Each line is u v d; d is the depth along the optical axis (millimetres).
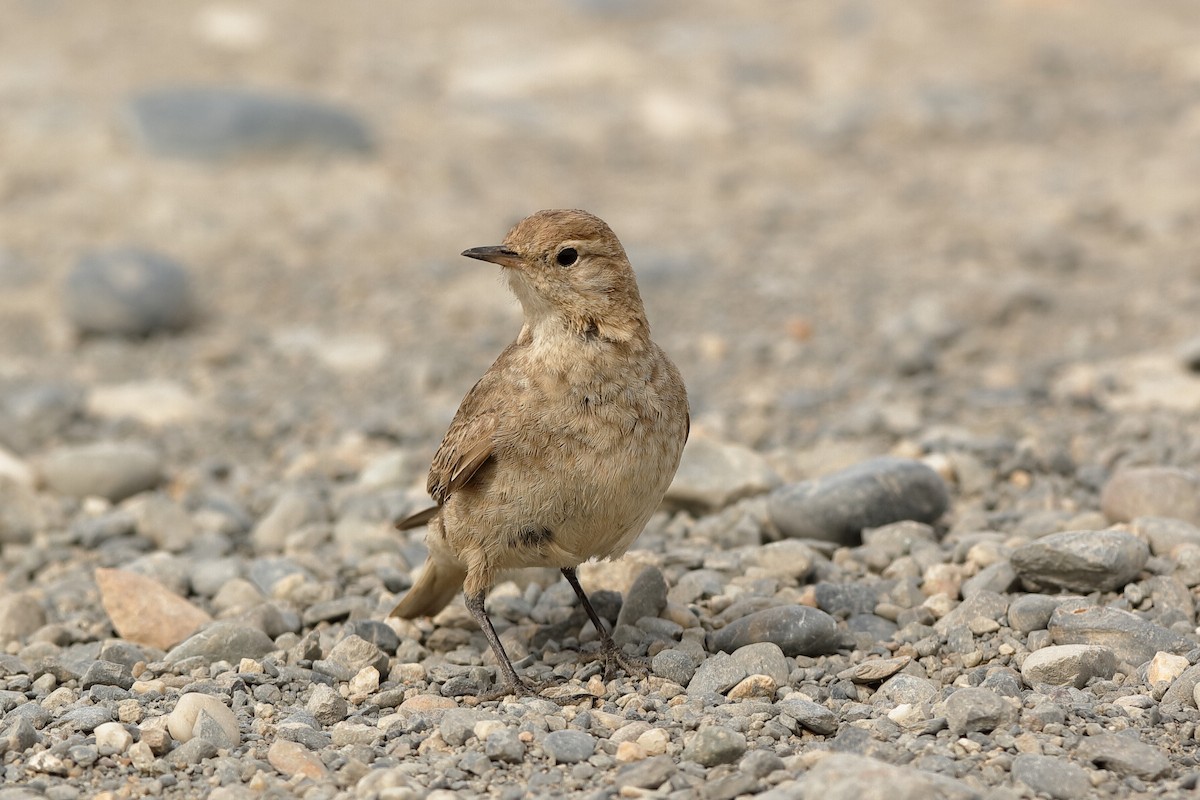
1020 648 8508
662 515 11734
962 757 7152
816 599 9414
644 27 35781
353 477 13781
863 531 10547
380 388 17000
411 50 34125
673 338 18328
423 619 9766
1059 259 20469
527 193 24750
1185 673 7754
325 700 8164
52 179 24266
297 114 25297
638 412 8016
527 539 8195
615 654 8773
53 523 12414
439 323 19359
